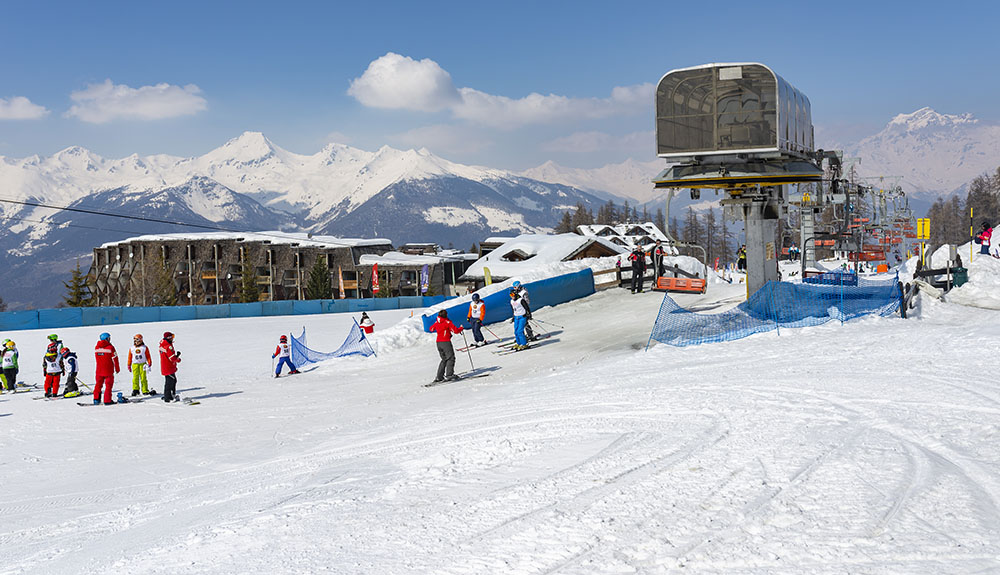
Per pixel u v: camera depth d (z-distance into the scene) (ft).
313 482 27.02
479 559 15.85
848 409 29.17
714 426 28.25
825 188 97.45
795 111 66.59
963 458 20.80
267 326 138.72
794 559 14.39
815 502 17.72
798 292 63.41
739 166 63.52
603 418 32.65
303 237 368.07
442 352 58.03
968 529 15.21
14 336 126.93
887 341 46.78
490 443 29.04
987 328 47.91
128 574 17.54
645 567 14.64
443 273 328.08
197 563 17.62
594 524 17.49
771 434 25.79
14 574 19.79
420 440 34.24
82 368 91.97
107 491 32.30
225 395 62.90
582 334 74.28
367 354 81.82
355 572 15.72
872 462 20.93
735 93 60.95
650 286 103.40
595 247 260.83
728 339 56.03
